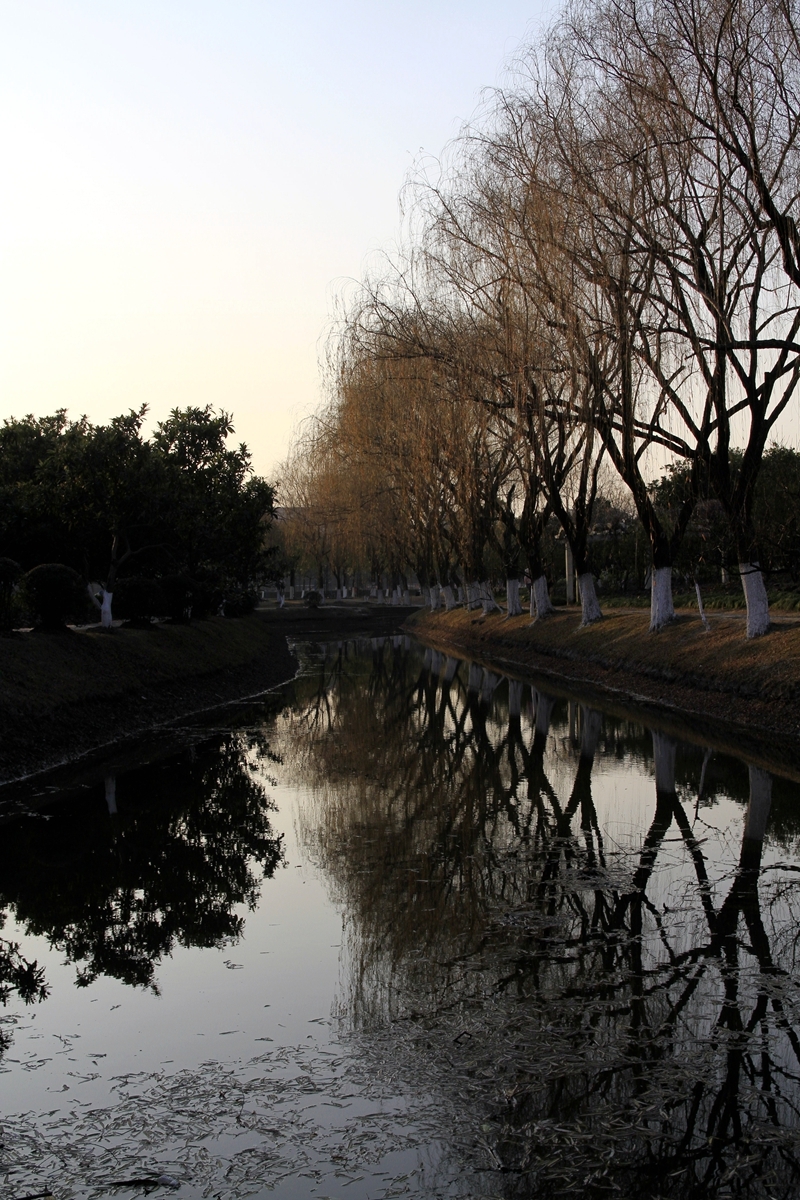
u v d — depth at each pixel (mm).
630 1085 5770
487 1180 4910
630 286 19266
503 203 20984
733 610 30906
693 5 16641
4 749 15281
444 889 9547
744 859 10172
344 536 50812
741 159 16281
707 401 20000
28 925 9062
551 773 15117
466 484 30156
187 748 18469
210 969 7848
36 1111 5691
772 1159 5043
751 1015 6625
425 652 43719
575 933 8219
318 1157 5129
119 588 27719
